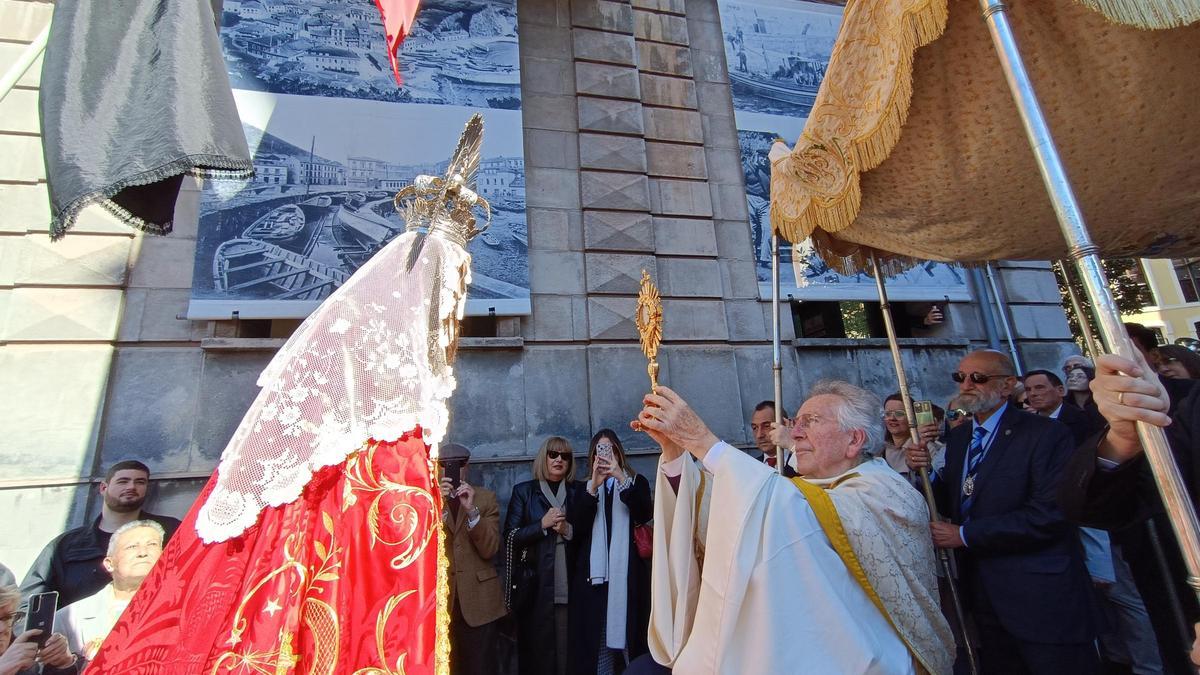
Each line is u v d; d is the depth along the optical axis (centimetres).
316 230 545
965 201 258
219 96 208
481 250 583
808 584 167
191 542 120
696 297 627
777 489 179
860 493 189
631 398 577
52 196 190
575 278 605
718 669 165
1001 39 174
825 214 279
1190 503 140
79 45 203
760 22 748
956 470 334
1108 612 364
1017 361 677
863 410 219
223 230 525
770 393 617
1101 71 195
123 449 464
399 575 117
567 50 679
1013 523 277
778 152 336
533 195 620
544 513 435
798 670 158
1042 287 731
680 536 203
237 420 490
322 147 563
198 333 504
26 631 258
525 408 553
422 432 133
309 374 128
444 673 117
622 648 363
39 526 432
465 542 410
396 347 135
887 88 220
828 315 765
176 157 194
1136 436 173
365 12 608
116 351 486
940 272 706
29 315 476
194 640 108
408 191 165
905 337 709
